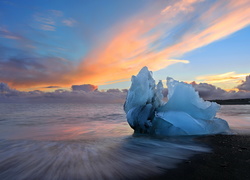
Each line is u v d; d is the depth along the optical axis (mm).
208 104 6348
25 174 2580
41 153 3723
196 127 5566
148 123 6133
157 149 3994
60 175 2523
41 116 13570
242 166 2680
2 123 9484
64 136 5781
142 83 6922
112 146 4320
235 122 8328
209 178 2273
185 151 3738
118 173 2568
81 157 3410
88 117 12781
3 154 3670
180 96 6328
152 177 2393
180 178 2318
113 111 19547
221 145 4082
